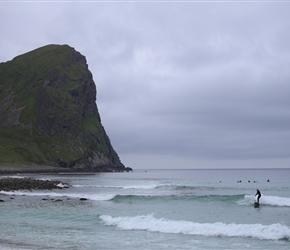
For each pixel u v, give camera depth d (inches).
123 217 1240.2
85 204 1728.6
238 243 901.2
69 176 5551.2
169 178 5211.6
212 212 1469.0
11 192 2348.7
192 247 861.8
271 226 1021.8
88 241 920.3
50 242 906.7
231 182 3880.4
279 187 3009.4
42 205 1670.8
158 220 1171.3
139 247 860.6
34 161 7623.0
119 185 3282.5
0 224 1175.0
